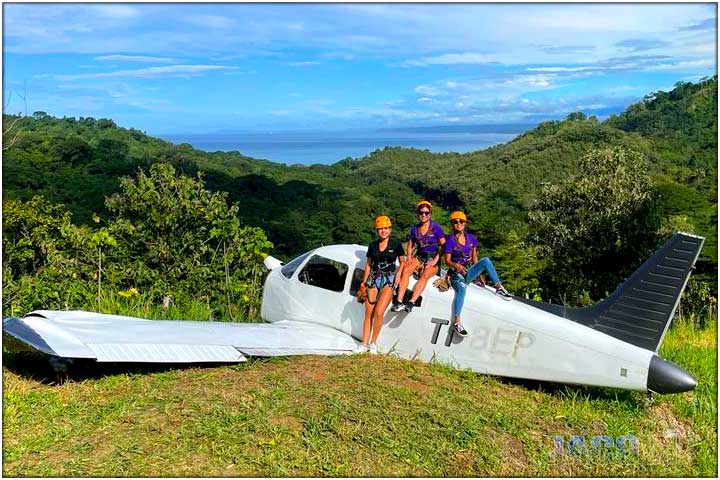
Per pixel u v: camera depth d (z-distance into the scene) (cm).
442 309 746
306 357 754
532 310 716
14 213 1259
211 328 778
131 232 1198
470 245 742
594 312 708
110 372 723
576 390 727
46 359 766
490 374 723
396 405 632
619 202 2772
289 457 536
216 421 580
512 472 563
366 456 551
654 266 680
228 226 1220
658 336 671
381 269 759
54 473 500
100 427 573
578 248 2767
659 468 600
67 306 1059
